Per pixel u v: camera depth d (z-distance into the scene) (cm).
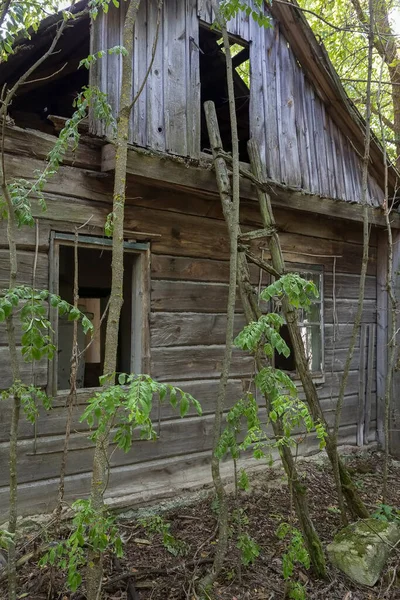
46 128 525
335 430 327
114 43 353
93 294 599
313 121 501
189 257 424
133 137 356
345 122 519
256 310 312
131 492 376
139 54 366
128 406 154
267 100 455
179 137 385
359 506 342
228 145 620
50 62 428
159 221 405
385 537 314
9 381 319
